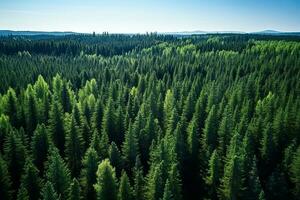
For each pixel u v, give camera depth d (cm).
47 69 14500
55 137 6950
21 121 8150
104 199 4319
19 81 12375
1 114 7894
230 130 6284
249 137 5828
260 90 10819
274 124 6606
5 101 9075
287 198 4781
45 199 3700
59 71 14375
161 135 6550
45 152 6003
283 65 14912
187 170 5819
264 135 5969
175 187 4369
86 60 19025
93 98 9212
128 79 13462
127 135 5719
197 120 7438
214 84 10931
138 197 4509
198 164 5856
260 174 5756
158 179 4197
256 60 16388
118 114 7181
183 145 5819
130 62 18125
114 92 10425
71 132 6047
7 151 5556
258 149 6341
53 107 7050
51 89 11856
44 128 6066
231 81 12481
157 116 8356
